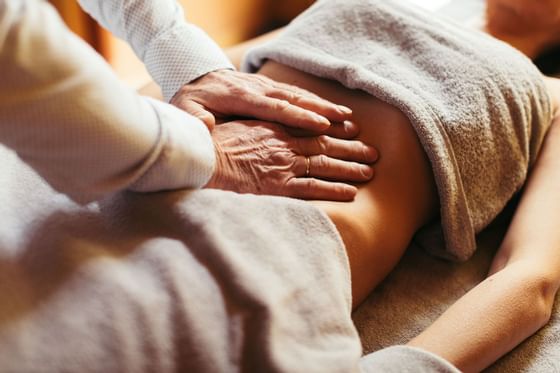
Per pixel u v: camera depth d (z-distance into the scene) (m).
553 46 1.22
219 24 1.57
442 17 0.99
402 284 0.87
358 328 0.81
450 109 0.83
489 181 0.87
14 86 0.43
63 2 1.29
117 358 0.47
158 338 0.49
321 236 0.63
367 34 0.93
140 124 0.52
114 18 0.89
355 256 0.75
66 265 0.51
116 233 0.56
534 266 0.78
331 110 0.83
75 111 0.46
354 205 0.77
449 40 0.90
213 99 0.84
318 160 0.79
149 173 0.56
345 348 0.57
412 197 0.83
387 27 0.93
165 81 0.88
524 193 0.91
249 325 0.53
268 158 0.77
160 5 0.87
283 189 0.76
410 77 0.86
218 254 0.55
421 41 0.90
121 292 0.50
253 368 0.52
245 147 0.77
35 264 0.51
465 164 0.83
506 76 0.89
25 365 0.45
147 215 0.58
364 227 0.76
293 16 1.69
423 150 0.81
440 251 0.90
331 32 0.94
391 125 0.82
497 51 0.91
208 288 0.53
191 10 1.47
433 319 0.82
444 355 0.69
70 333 0.47
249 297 0.53
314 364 0.53
